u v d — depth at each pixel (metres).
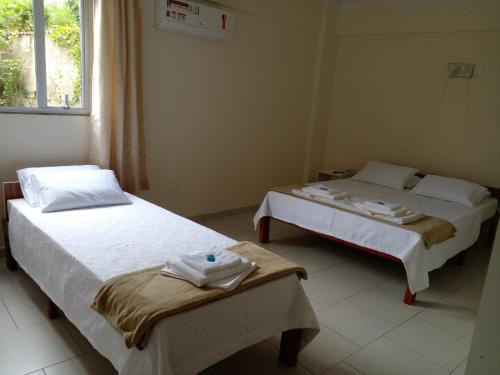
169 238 2.34
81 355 2.03
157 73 3.65
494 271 1.33
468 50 4.28
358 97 5.16
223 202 4.58
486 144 4.28
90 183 2.92
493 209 4.02
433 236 2.86
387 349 2.27
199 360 1.59
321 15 4.97
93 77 3.18
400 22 4.64
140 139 3.57
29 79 3.02
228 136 4.42
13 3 2.85
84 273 1.89
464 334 2.49
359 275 3.26
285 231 4.25
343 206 3.31
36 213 2.61
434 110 4.59
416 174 4.68
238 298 1.73
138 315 1.49
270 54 4.58
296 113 5.12
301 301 1.99
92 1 3.14
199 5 3.65
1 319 2.29
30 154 3.09
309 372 2.03
